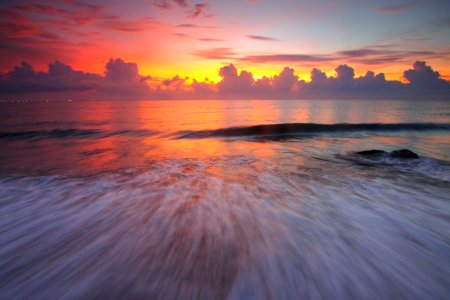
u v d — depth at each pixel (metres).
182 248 2.80
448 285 2.21
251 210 3.94
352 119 24.62
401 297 2.07
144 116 30.17
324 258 2.62
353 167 6.88
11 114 32.56
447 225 3.44
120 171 6.41
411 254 2.72
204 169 6.63
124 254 2.68
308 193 4.79
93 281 2.25
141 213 3.81
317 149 9.82
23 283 2.24
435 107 50.72
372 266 2.49
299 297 2.06
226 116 30.31
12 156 8.41
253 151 9.36
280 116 29.88
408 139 12.84
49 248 2.82
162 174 6.13
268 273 2.36
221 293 2.09
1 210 3.94
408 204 4.22
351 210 3.96
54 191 4.86
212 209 3.98
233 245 2.87
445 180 5.60
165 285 2.18
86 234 3.15
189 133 14.61
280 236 3.10
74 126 18.34
